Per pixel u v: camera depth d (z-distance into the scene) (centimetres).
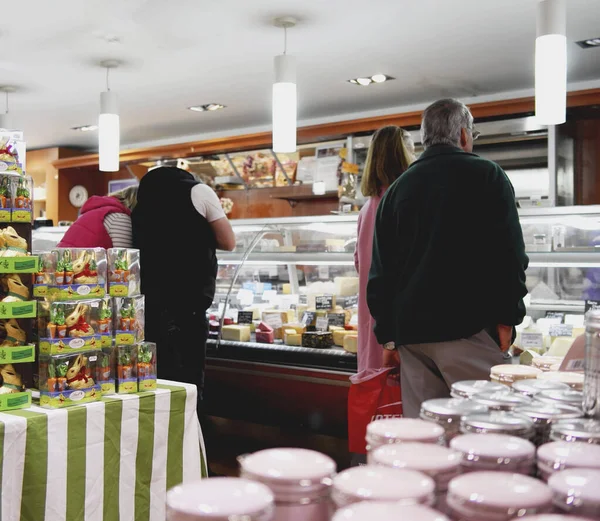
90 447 197
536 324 310
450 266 208
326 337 346
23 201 211
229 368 367
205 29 434
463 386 126
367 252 274
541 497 76
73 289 206
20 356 196
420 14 406
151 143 848
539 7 329
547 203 511
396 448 91
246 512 71
